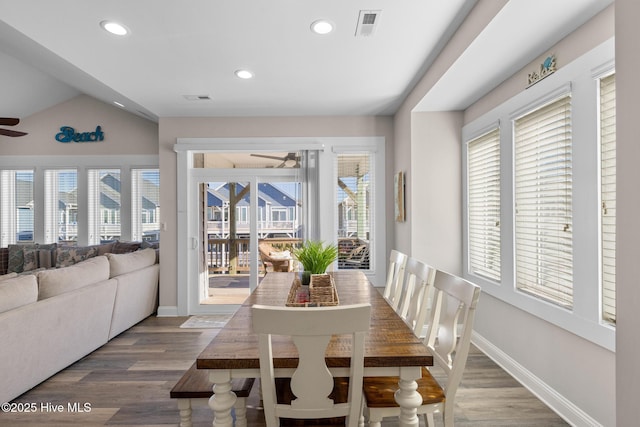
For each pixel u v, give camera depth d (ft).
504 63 7.93
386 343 4.75
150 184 17.80
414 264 7.60
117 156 17.67
